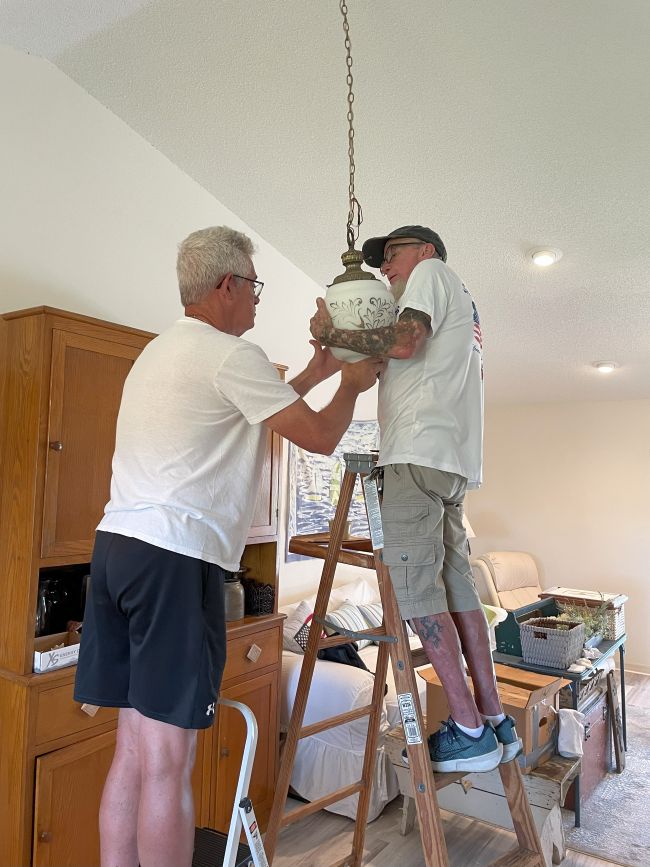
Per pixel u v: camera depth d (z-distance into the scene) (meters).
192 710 1.21
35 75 2.26
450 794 2.58
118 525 1.28
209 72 2.28
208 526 1.28
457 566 1.52
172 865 1.21
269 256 3.39
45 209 2.28
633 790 3.11
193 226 2.90
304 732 1.65
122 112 2.53
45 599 2.10
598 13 1.83
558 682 2.55
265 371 1.28
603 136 2.29
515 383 5.01
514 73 2.09
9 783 1.80
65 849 1.86
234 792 2.46
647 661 5.11
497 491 5.88
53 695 1.85
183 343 1.33
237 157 2.73
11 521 1.90
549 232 2.87
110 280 2.50
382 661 1.81
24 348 1.92
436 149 2.49
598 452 5.41
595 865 2.47
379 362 1.40
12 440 1.92
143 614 1.23
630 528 5.25
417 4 1.89
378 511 1.50
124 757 1.37
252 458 1.36
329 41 2.08
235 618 2.59
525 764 2.37
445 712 2.64
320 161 2.68
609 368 4.41
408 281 1.42
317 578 3.83
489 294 3.50
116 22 2.07
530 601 5.17
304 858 2.43
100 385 2.03
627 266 3.05
